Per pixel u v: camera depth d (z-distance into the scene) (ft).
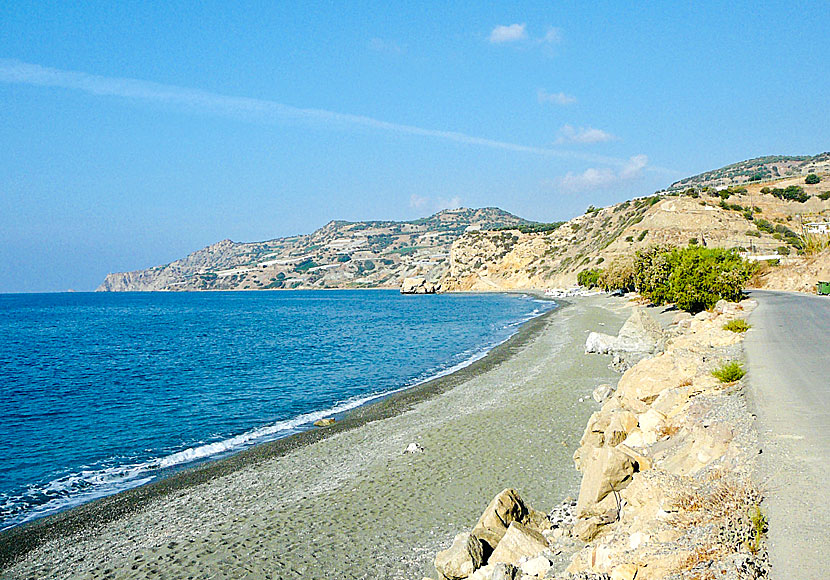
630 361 104.68
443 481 52.19
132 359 157.79
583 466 51.34
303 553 40.37
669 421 47.24
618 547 26.32
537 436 64.08
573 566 27.20
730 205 431.43
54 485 58.90
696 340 85.76
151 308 515.91
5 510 52.47
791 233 372.17
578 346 138.82
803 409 40.73
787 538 23.20
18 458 68.03
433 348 164.66
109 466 64.64
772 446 33.27
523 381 99.19
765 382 50.08
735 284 159.22
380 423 76.84
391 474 55.16
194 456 67.41
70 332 258.16
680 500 28.45
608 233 533.55
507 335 192.03
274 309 446.60
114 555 42.04
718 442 36.32
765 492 27.50
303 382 114.11
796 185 464.65
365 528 43.68
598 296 385.29
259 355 158.81
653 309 219.41
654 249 264.93
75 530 46.98
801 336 78.69
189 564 39.91
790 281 217.15
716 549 23.24
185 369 136.26
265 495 52.26
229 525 45.93
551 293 457.27
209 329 258.57
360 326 252.42
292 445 68.90
